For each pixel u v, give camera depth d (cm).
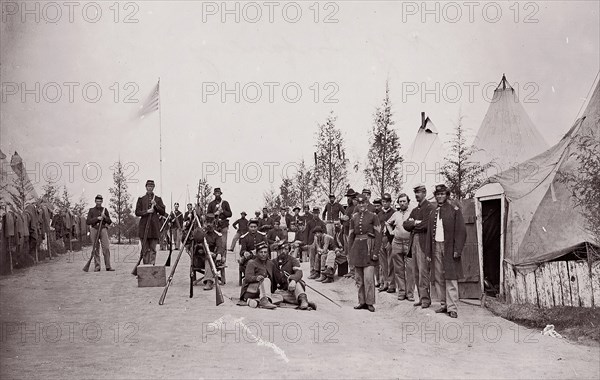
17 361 676
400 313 1055
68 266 1650
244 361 679
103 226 1523
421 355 745
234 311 966
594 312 892
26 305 1014
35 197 1897
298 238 1970
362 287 1109
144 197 1385
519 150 1355
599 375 652
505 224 1136
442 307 1027
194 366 654
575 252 973
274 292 1074
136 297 1100
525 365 695
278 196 2538
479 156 1435
